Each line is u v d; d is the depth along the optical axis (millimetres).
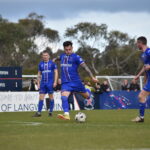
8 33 147000
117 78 72875
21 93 60625
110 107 66375
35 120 37156
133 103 68250
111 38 159375
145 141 21109
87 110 59688
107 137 22625
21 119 39094
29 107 60938
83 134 23984
